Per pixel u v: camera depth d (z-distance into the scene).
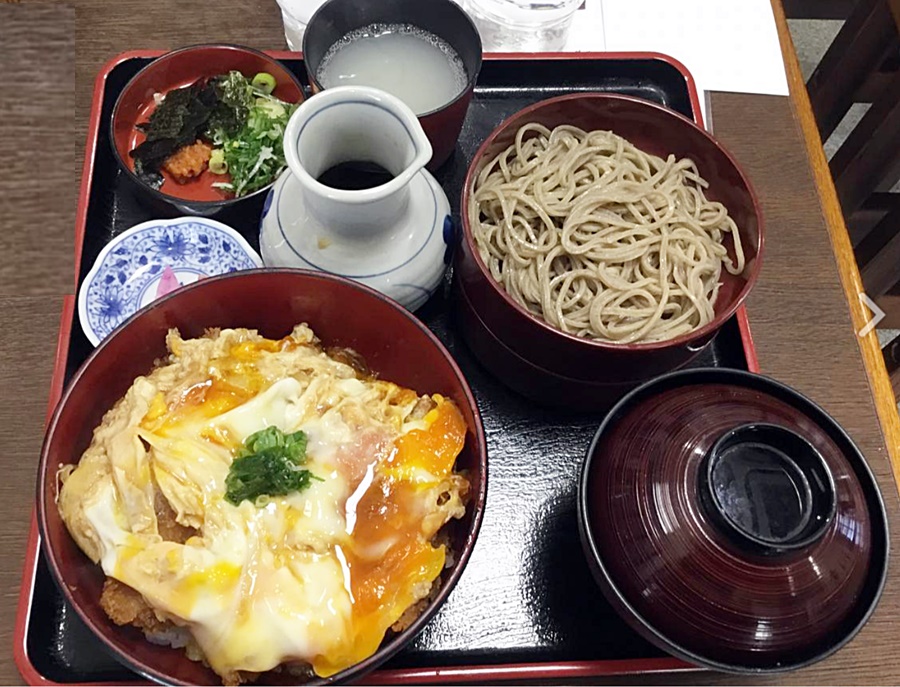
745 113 0.55
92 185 0.48
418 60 0.51
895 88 0.61
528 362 0.41
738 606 0.33
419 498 0.36
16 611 0.39
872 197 0.67
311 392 0.37
